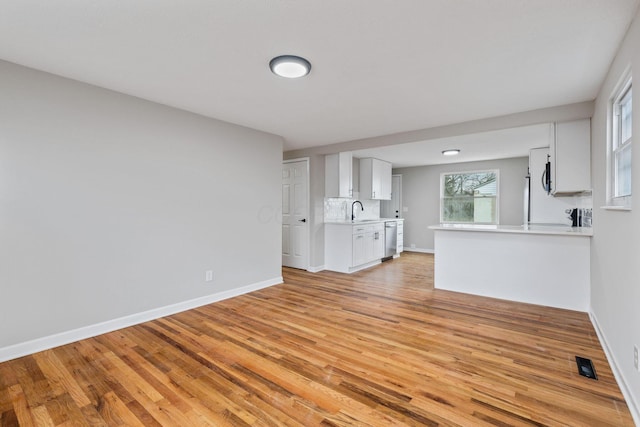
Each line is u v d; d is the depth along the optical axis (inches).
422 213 303.1
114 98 112.6
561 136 131.5
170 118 129.0
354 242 213.8
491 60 88.7
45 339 97.9
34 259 95.8
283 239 231.3
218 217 148.1
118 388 76.9
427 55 85.8
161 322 120.9
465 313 130.2
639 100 64.5
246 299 150.6
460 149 214.2
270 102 123.2
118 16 68.7
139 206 120.1
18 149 92.6
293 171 223.3
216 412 68.3
